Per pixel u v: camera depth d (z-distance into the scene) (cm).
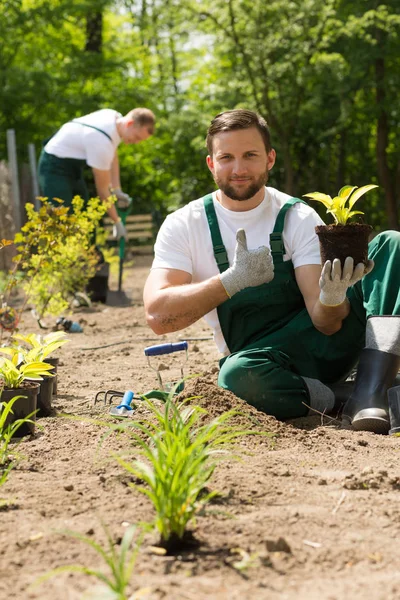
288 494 267
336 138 2138
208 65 2130
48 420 385
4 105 2064
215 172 387
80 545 224
